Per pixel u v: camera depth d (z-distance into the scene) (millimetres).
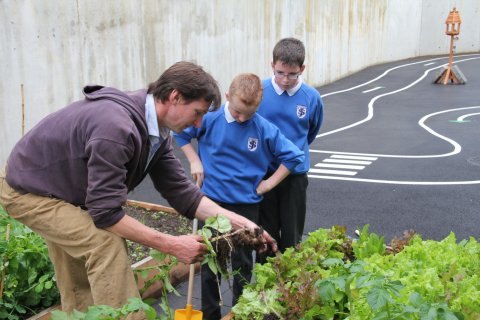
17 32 8086
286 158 3637
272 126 3695
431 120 14906
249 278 3676
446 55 35656
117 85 10492
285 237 4090
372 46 28797
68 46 9133
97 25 9820
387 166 9570
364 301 2275
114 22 10258
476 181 8492
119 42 10453
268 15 16656
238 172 3617
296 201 4039
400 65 29859
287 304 2547
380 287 2041
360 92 20969
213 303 3635
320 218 6668
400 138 12352
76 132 2387
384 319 2086
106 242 2418
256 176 3656
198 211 2932
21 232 3797
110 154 2260
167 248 2445
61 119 2477
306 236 5965
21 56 8188
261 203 4074
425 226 6383
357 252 3082
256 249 2938
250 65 15828
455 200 7438
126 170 2359
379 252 3115
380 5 28922
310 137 4340
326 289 2240
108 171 2273
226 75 14555
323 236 3252
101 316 2002
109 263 2414
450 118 15172
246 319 2549
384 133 13008
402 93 20672
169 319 2578
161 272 2658
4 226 4074
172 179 2902
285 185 4004
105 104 2363
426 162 9883
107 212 2312
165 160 2873
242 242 2682
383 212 6918
